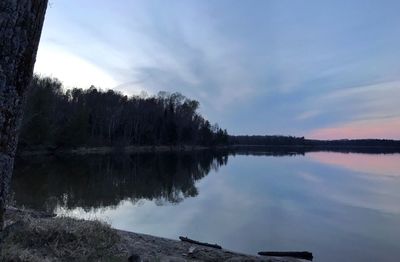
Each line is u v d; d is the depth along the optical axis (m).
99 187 22.19
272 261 7.22
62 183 22.77
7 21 2.23
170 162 50.31
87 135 55.78
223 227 13.01
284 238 11.77
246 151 113.69
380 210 17.03
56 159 41.97
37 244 5.43
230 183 27.28
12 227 5.49
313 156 84.06
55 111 54.75
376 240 11.74
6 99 2.28
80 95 72.75
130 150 74.12
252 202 18.75
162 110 92.44
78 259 5.25
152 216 14.62
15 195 16.97
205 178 30.62
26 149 43.78
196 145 104.69
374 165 51.56
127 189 22.36
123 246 6.35
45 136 44.56
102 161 44.25
